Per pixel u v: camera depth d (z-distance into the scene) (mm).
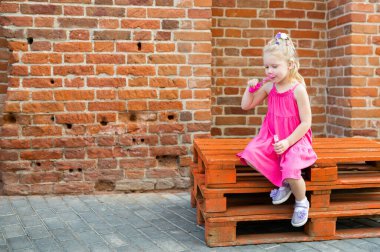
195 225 3623
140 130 4590
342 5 4996
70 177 4527
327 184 3242
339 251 3066
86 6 4410
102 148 4551
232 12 5199
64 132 4484
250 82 3221
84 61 4449
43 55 4387
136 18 4492
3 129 4395
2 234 3379
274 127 3205
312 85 5441
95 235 3367
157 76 4566
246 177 3404
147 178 4645
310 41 5379
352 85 4863
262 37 5270
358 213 3305
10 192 4457
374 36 4863
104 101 4512
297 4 5309
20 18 4328
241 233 3439
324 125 5504
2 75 4797
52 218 3773
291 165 3047
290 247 3146
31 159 4457
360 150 3545
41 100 4422
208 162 3145
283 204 3395
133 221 3713
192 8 4551
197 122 4656
